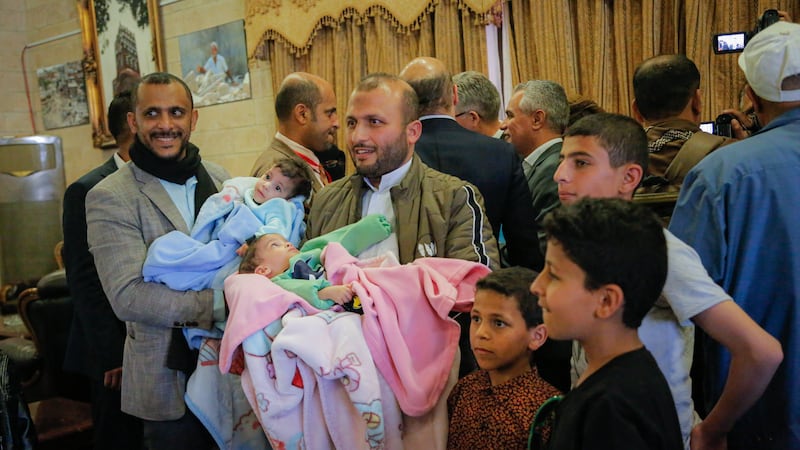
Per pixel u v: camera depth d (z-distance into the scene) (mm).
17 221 5633
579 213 1123
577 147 1470
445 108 2277
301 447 1675
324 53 4453
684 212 1564
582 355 1498
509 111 2613
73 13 6578
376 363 1615
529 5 3613
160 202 2051
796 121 1512
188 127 2123
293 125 2877
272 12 4590
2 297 4926
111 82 6172
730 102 2971
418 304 1664
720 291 1304
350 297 1681
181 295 1911
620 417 1019
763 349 1262
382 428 1561
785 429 1477
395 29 4117
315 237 2045
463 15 3756
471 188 1855
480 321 1484
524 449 1381
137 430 2529
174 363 1959
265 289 1736
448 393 1663
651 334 1405
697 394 1885
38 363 3574
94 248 1962
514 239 2193
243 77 5145
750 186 1472
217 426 1936
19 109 7109
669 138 2205
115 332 2377
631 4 3270
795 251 1448
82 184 2445
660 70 2232
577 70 3479
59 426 3223
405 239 1826
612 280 1081
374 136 1824
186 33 5496
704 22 2998
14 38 7051
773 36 1506
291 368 1641
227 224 2002
